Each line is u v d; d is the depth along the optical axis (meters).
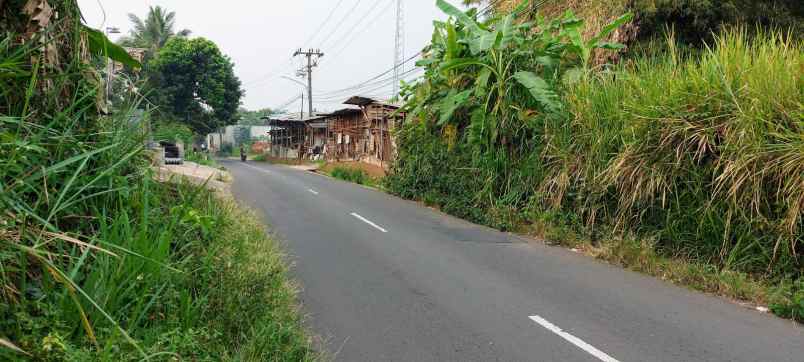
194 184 6.89
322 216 12.40
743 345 4.67
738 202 6.79
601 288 6.51
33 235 3.16
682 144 7.45
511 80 11.70
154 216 4.62
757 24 11.93
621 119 8.56
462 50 12.90
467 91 12.09
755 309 5.73
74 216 3.79
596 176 8.79
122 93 4.73
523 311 5.57
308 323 5.11
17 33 3.67
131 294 3.60
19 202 3.06
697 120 7.48
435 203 14.81
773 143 6.64
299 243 9.00
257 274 5.14
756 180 6.55
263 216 11.78
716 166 7.14
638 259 7.48
